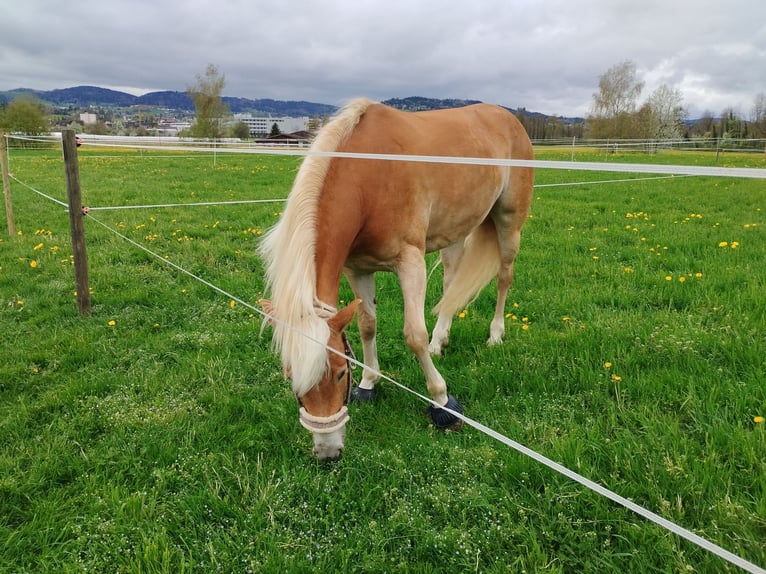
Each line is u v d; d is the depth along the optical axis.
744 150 23.52
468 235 3.96
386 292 5.01
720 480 2.16
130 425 2.84
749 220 7.85
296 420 2.90
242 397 3.17
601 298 4.46
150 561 1.96
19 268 5.45
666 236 6.79
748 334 3.42
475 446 2.63
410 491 2.33
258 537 2.08
